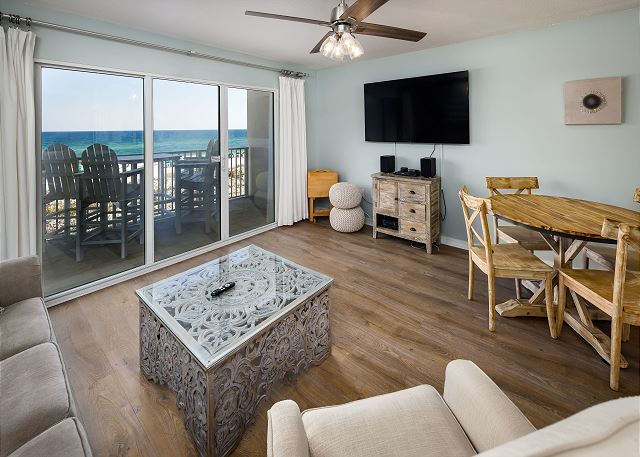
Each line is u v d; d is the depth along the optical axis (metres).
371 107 4.61
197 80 3.68
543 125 3.33
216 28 3.15
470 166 3.89
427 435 0.98
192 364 1.43
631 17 2.78
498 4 2.68
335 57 2.23
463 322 2.45
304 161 5.16
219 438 1.40
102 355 2.08
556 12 2.85
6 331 1.54
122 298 2.84
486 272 2.38
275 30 3.23
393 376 1.90
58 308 2.66
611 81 2.89
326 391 1.79
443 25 3.16
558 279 2.29
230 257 2.39
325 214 5.33
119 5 2.58
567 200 2.82
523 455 0.41
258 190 4.75
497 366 1.97
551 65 3.21
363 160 5.00
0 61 2.32
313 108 5.37
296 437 0.82
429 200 3.85
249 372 1.54
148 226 3.40
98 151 3.00
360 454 0.93
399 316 2.54
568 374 1.89
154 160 3.42
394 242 4.34
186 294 1.84
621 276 1.69
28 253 2.57
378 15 2.90
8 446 1.03
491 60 3.56
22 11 2.47
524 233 2.97
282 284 1.98
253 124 4.51
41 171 2.68
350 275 3.31
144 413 1.64
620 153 2.96
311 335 1.94
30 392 1.18
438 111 3.97
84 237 2.99
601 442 0.43
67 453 0.94
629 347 2.10
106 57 2.92
